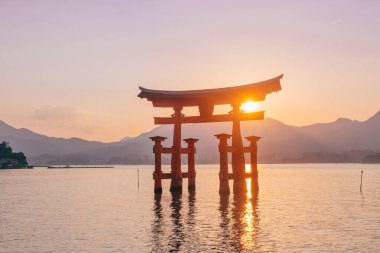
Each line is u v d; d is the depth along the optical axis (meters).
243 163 48.34
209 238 25.25
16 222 32.34
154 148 49.66
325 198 52.78
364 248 22.77
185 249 22.52
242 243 23.88
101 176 157.62
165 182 101.56
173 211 37.59
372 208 41.06
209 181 105.50
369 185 85.62
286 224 30.31
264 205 42.19
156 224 30.50
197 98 48.09
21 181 114.75
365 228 28.70
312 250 22.30
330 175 151.75
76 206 43.81
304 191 66.31
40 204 46.69
